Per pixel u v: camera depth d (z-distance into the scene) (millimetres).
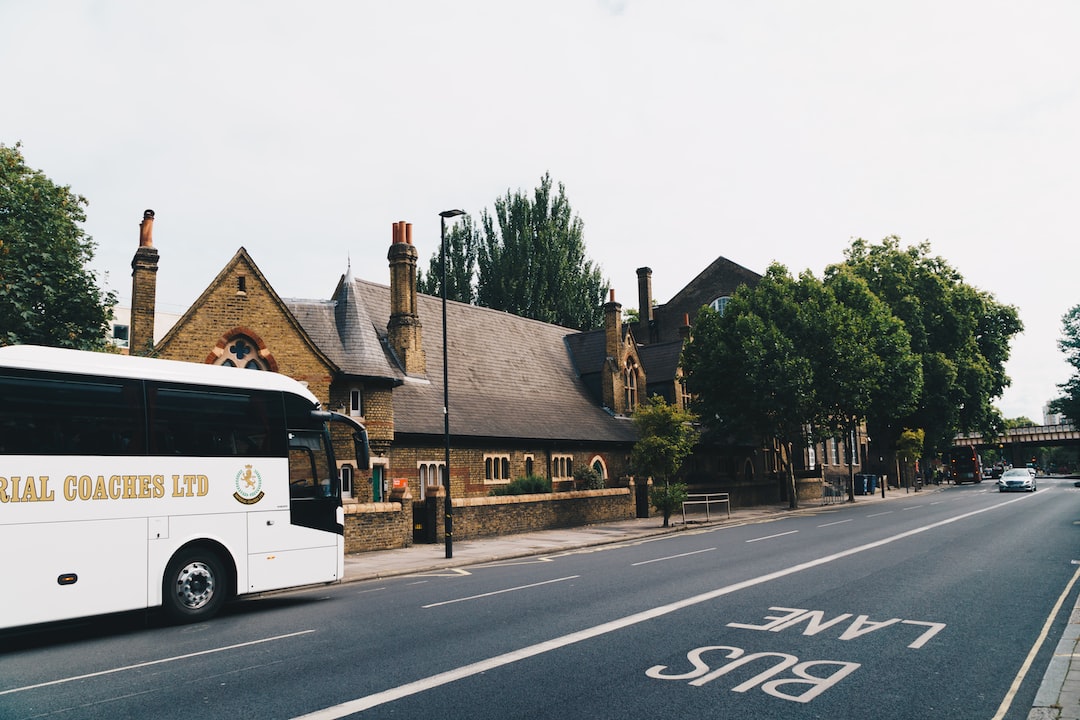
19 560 10078
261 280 23078
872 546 18438
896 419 55219
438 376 30422
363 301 30312
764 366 35375
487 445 28859
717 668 7566
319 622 11016
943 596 11406
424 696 6809
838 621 9703
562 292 57188
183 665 8492
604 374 38312
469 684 7164
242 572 12438
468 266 59094
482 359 33844
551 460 31734
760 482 42719
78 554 10602
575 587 13320
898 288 53344
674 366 41875
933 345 55219
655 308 61719
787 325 37219
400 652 8602
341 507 14141
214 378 12664
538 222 58000
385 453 24797
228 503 12391
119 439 11250
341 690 7105
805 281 38562
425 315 32812
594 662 7871
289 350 23172
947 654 8031
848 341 36219
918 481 67250
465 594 13125
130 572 11102
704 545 20766
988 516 27453
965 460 75312
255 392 13164
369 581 16266
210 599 11992
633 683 7090
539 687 7004
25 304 19062
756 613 10297
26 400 10445
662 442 27969
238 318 22562
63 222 21406
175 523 11664
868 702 6461
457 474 27562
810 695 6668
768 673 7375
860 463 63281
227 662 8539
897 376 40438
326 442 14133
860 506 39375
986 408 56344
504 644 8812
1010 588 12078
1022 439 88562
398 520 21750
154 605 11305
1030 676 7203
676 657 8023
